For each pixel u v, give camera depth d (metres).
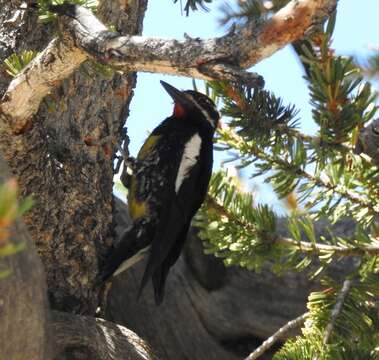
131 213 11.38
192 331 12.55
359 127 7.15
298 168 8.05
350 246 8.27
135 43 6.54
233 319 12.54
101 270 9.67
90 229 9.54
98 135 9.72
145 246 11.18
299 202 8.18
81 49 7.08
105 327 9.10
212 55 6.05
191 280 12.70
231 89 7.58
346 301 8.33
